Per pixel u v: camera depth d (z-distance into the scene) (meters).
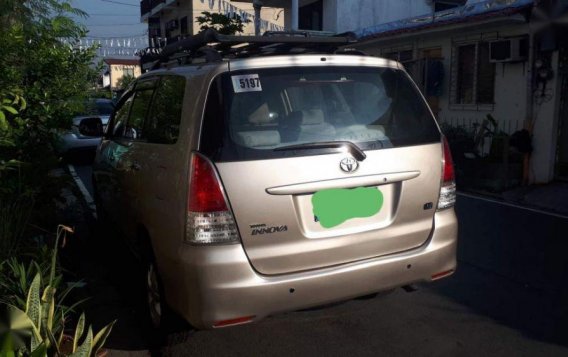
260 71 3.39
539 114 9.30
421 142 3.67
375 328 4.03
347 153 3.36
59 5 6.32
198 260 3.12
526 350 3.70
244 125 3.24
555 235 6.37
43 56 5.67
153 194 3.63
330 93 3.54
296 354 3.68
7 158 5.04
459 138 10.07
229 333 3.97
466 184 9.63
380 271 3.46
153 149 3.80
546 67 9.10
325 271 3.31
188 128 3.32
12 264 3.78
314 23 18.42
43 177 5.45
